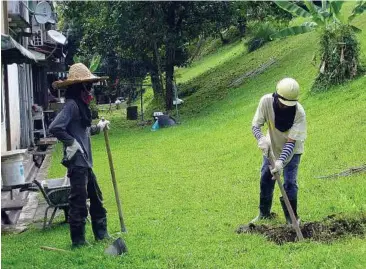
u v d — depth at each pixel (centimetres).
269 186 745
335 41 1609
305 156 1087
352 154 1019
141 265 603
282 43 2825
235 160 1280
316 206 782
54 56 2919
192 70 3694
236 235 693
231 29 3947
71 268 610
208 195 973
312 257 572
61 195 857
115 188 768
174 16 2538
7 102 1562
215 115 2112
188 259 610
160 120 2206
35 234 833
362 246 593
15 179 985
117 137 2117
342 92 1533
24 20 1695
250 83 2439
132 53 2728
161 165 1384
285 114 688
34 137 2264
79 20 2912
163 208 907
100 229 730
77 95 706
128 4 2447
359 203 756
